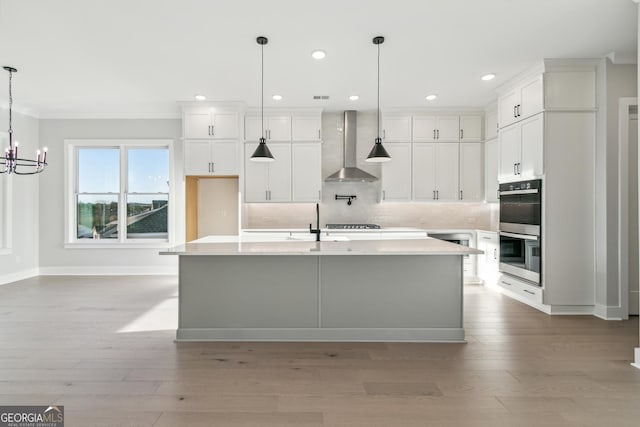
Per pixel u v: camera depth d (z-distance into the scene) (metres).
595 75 3.80
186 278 3.15
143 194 6.02
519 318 3.76
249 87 4.64
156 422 1.93
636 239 3.82
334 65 3.91
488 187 5.52
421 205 6.06
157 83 4.47
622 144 3.67
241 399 2.16
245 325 3.16
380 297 3.16
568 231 3.85
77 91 4.77
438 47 3.48
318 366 2.62
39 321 3.61
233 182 6.16
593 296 3.86
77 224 6.06
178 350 2.91
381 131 5.71
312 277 3.16
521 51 3.58
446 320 3.15
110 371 2.52
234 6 2.75
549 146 3.84
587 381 2.38
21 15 2.86
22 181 5.62
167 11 2.82
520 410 2.04
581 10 2.83
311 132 5.67
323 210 6.04
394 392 2.24
